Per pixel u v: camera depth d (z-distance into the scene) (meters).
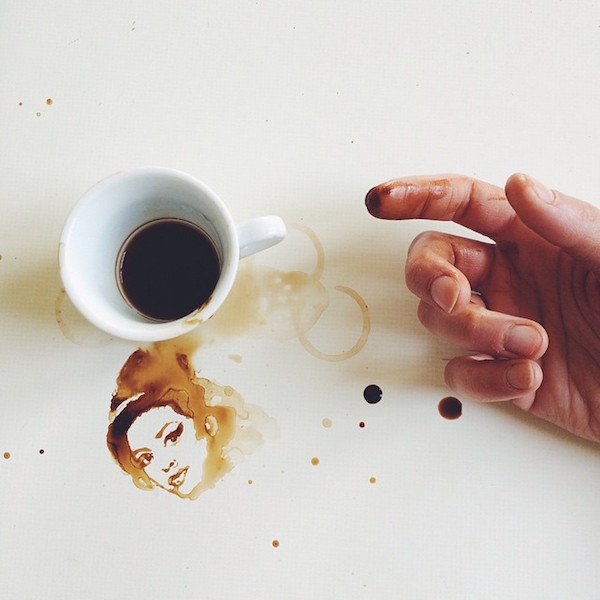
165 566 0.32
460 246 0.32
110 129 0.34
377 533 0.32
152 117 0.34
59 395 0.33
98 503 0.32
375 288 0.33
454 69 0.34
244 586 0.32
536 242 0.31
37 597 0.32
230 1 0.34
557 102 0.34
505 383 0.29
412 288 0.30
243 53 0.34
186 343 0.33
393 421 0.33
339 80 0.34
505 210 0.31
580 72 0.35
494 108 0.34
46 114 0.34
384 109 0.34
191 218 0.31
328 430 0.33
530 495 0.33
